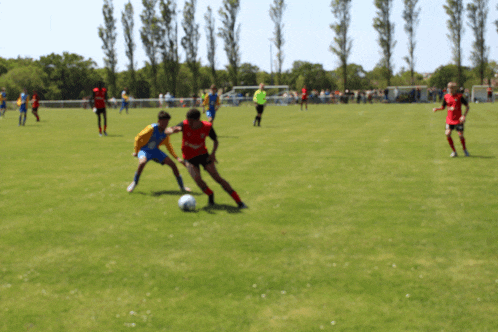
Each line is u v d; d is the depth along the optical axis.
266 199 7.84
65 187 8.90
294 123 22.78
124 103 36.53
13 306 4.19
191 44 71.75
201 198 8.06
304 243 5.70
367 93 52.41
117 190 8.63
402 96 51.25
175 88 72.69
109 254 5.42
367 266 4.97
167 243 5.77
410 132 17.47
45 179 9.66
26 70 93.25
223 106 50.28
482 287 4.42
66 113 38.06
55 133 19.22
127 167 11.10
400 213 6.89
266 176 9.75
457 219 6.55
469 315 3.90
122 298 4.32
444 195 7.90
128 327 3.79
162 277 4.76
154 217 6.89
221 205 7.53
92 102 18.02
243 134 17.81
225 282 4.62
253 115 30.22
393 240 5.75
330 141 15.23
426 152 12.56
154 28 70.56
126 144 15.40
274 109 40.00
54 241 5.88
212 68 72.81
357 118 25.48
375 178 9.36
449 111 11.70
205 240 5.86
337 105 47.53
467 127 18.91
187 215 6.98
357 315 3.93
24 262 5.20
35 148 14.42
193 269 4.95
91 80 97.44
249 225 6.45
